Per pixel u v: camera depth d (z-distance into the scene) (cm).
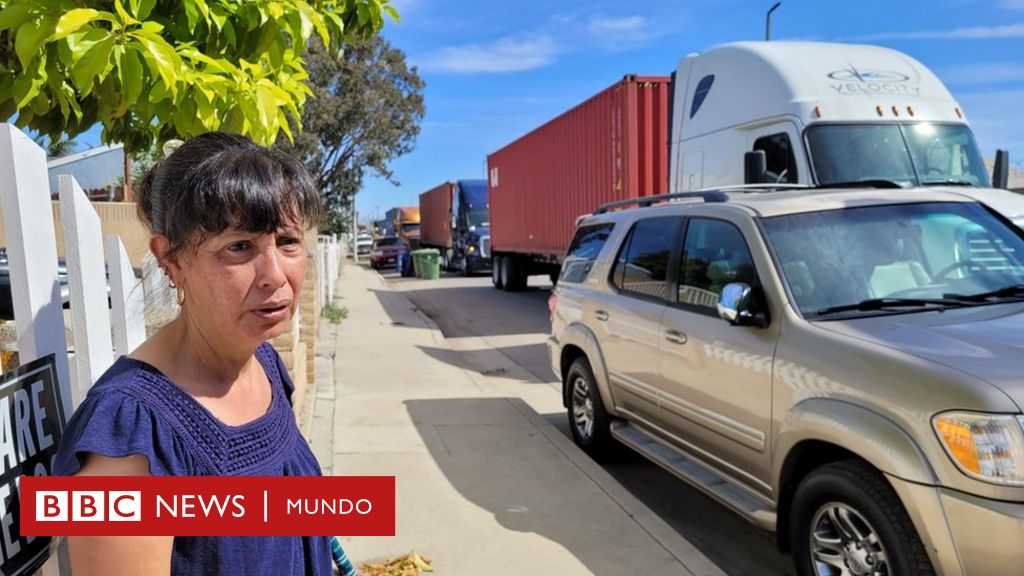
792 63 762
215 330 130
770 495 349
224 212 122
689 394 413
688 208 463
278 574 137
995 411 248
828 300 354
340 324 1238
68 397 183
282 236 131
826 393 310
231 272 126
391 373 819
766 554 413
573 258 616
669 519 461
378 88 3094
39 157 175
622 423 512
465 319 1487
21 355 170
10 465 151
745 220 398
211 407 132
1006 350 278
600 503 435
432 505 431
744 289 359
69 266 197
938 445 258
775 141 748
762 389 348
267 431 139
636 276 499
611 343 507
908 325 321
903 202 411
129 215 636
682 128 923
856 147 711
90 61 174
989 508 243
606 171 1234
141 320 253
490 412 640
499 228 2120
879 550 279
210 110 204
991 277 374
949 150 732
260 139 222
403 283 2520
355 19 302
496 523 407
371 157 3156
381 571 349
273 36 229
